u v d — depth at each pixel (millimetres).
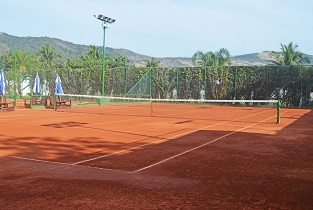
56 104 25656
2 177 6387
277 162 7879
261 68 34094
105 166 7344
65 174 6652
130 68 38875
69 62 52000
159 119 18344
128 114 21922
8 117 18891
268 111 26469
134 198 5238
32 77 40812
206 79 36375
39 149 9258
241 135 12305
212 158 8266
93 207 4824
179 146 9898
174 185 5980
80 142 10438
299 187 5918
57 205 4883
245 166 7457
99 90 39719
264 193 5562
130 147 9672
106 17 31016
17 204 4898
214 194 5484
